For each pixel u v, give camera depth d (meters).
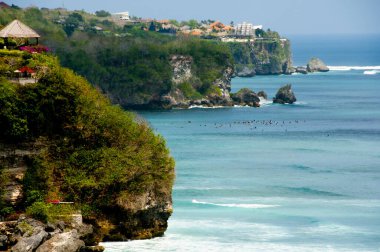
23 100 151.50
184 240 161.75
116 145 158.50
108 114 160.75
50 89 154.25
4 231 137.25
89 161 153.88
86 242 146.12
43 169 150.00
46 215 141.38
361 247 165.75
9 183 146.62
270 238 169.25
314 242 168.00
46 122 153.75
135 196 152.75
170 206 159.88
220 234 169.25
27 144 150.62
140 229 156.38
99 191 151.25
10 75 154.62
